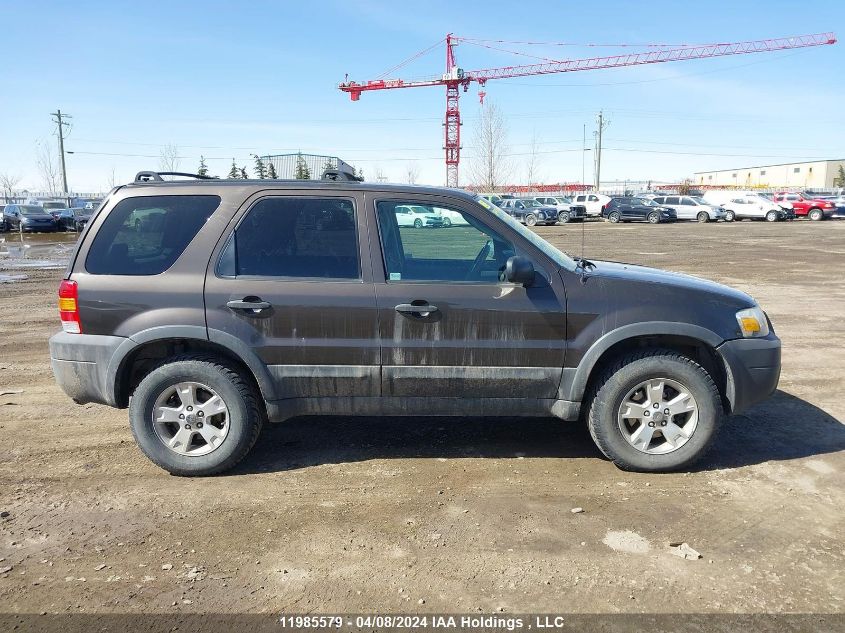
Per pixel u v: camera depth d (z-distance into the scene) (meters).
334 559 3.10
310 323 3.90
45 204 36.38
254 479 4.01
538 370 3.94
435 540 3.27
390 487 3.88
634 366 3.91
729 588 2.84
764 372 4.01
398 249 4.05
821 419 5.02
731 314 3.99
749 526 3.38
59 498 3.76
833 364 6.70
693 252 19.48
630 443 4.00
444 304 3.88
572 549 3.17
